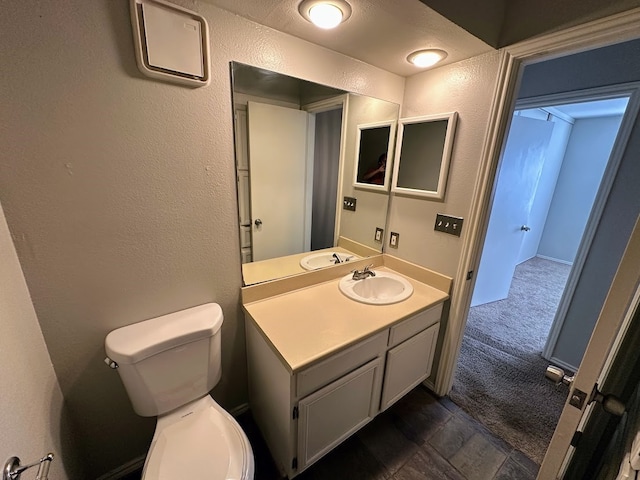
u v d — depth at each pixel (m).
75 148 0.88
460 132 1.44
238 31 1.07
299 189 1.49
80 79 0.84
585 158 4.15
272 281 1.46
